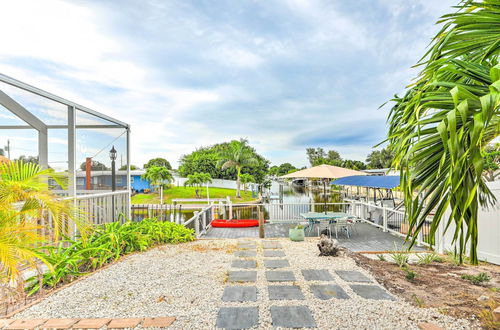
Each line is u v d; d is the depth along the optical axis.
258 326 2.88
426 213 2.32
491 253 5.44
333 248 5.70
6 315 3.12
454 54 2.39
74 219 3.44
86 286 3.96
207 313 3.17
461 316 3.04
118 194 7.47
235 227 11.05
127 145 8.08
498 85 1.65
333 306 3.33
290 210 11.91
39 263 4.38
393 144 2.94
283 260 5.40
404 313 3.13
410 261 5.54
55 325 2.87
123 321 2.95
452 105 1.98
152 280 4.23
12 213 2.91
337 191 43.44
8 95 5.01
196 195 33.78
